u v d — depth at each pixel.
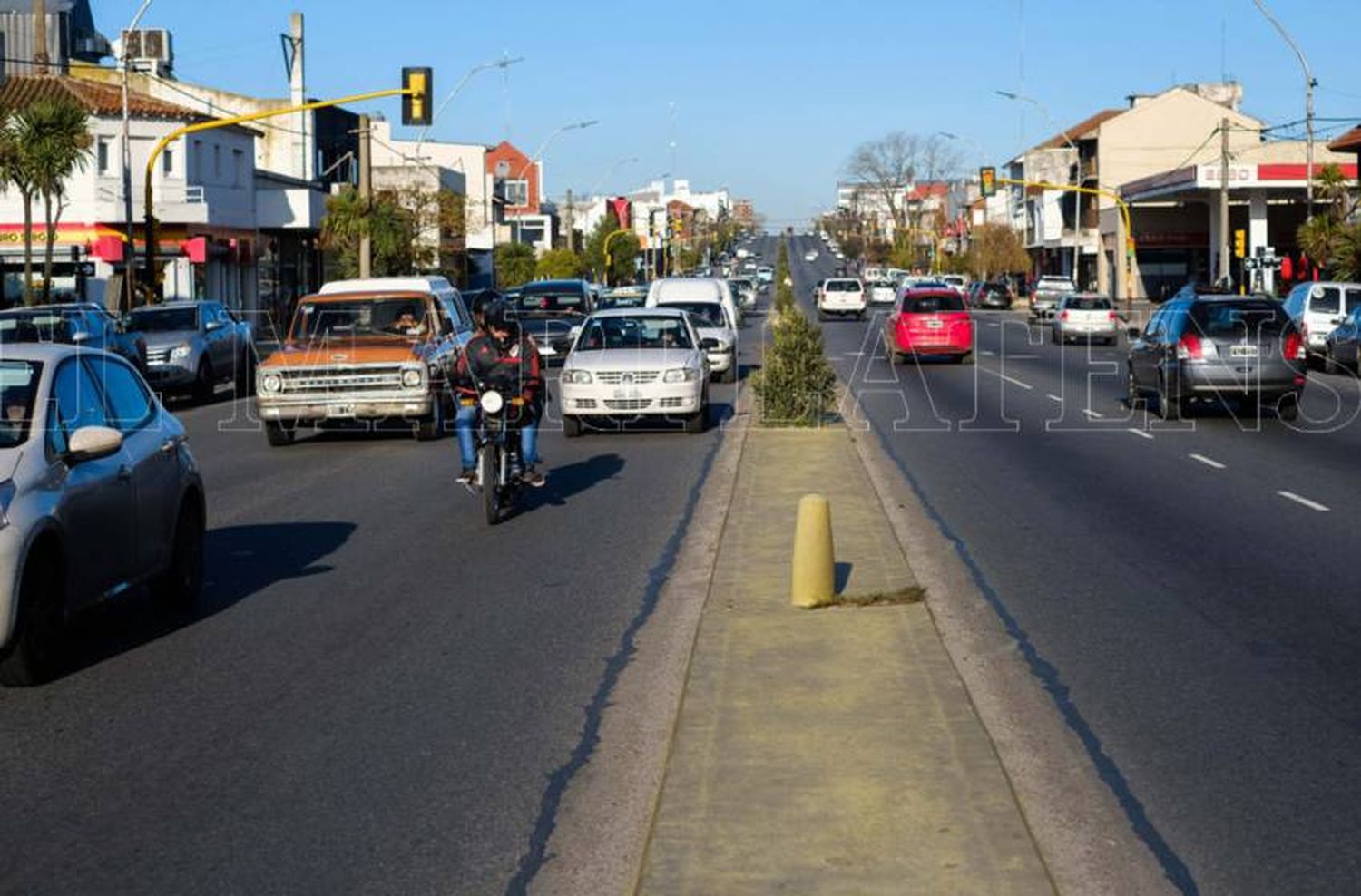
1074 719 8.05
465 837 6.43
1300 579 11.64
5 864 6.16
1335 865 5.98
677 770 7.05
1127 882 5.87
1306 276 69.25
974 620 10.42
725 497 16.55
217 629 10.39
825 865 5.86
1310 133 56.69
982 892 5.59
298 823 6.59
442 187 85.19
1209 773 7.13
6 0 67.75
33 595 8.71
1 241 52.00
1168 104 98.12
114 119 53.22
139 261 53.72
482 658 9.55
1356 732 7.73
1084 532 13.99
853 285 81.31
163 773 7.29
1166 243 90.88
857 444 21.48
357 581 12.05
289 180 68.38
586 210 167.38
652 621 10.54
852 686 8.52
